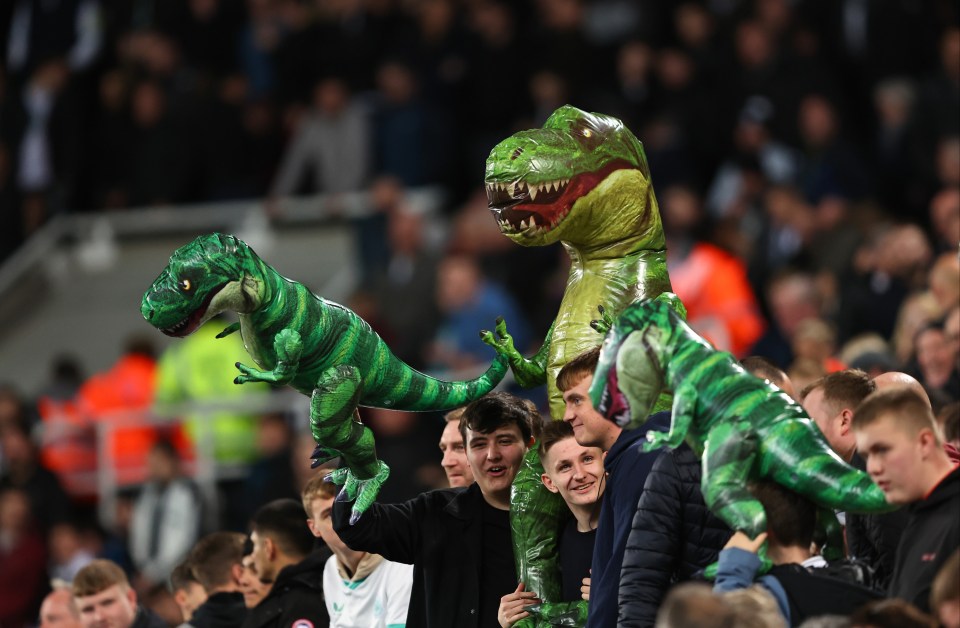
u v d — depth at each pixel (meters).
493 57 49.38
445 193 49.22
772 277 40.47
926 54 46.91
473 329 40.16
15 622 36.66
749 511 14.61
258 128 52.69
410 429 35.38
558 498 18.39
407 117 49.19
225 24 53.75
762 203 42.72
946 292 28.00
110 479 41.69
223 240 15.78
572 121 17.89
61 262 54.44
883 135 44.41
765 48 45.94
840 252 39.22
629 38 50.06
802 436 14.88
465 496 18.98
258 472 37.88
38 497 38.75
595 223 17.97
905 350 29.02
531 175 17.36
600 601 16.59
